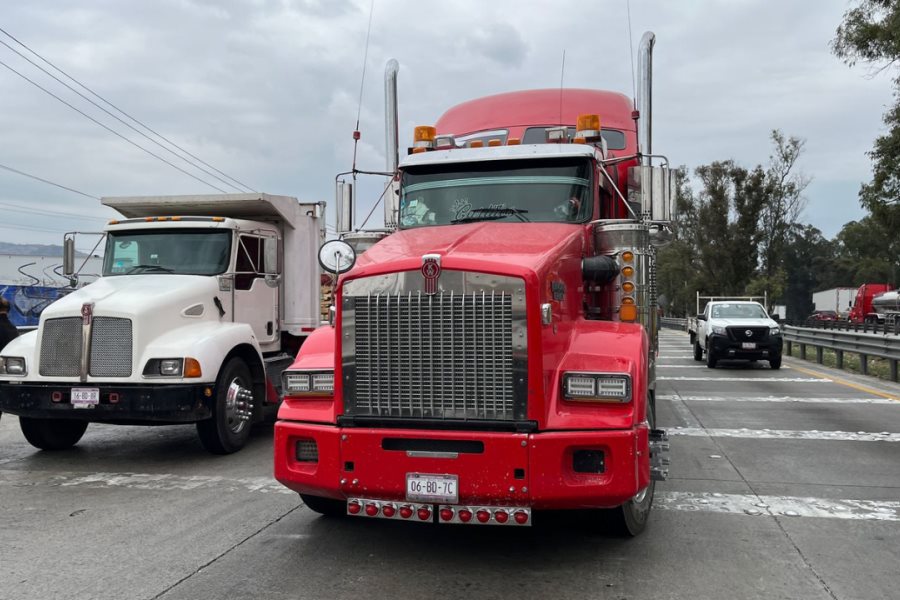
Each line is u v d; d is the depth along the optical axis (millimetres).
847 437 8750
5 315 9898
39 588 4246
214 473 7223
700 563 4609
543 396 4250
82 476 7152
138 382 7508
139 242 9102
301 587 4238
